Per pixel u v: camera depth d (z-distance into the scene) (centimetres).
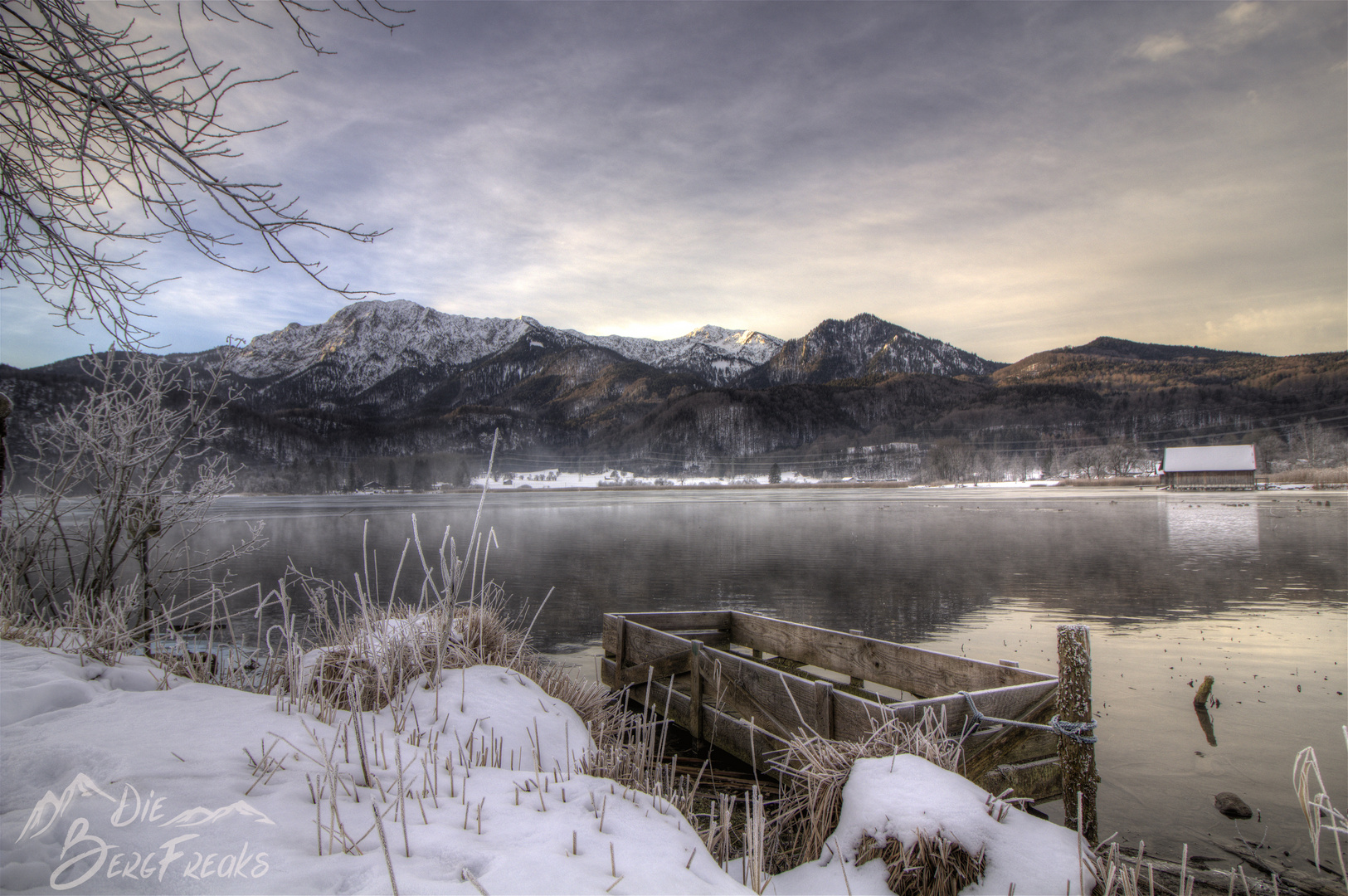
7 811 177
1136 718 649
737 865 296
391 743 274
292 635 335
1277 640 970
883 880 258
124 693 290
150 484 494
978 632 1045
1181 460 8381
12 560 451
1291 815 452
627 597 1391
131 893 143
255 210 262
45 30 229
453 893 153
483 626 459
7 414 459
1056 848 265
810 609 1258
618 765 316
